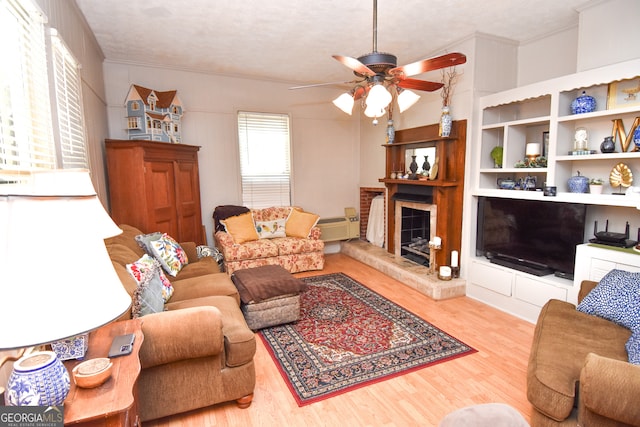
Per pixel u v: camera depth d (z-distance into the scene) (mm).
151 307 1936
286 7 2775
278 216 5047
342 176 5805
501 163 3551
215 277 2969
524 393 2137
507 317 3232
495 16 2998
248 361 2012
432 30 3309
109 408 1035
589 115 2678
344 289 4004
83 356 1326
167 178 3783
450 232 3918
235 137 4922
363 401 2080
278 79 5004
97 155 3342
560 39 3305
